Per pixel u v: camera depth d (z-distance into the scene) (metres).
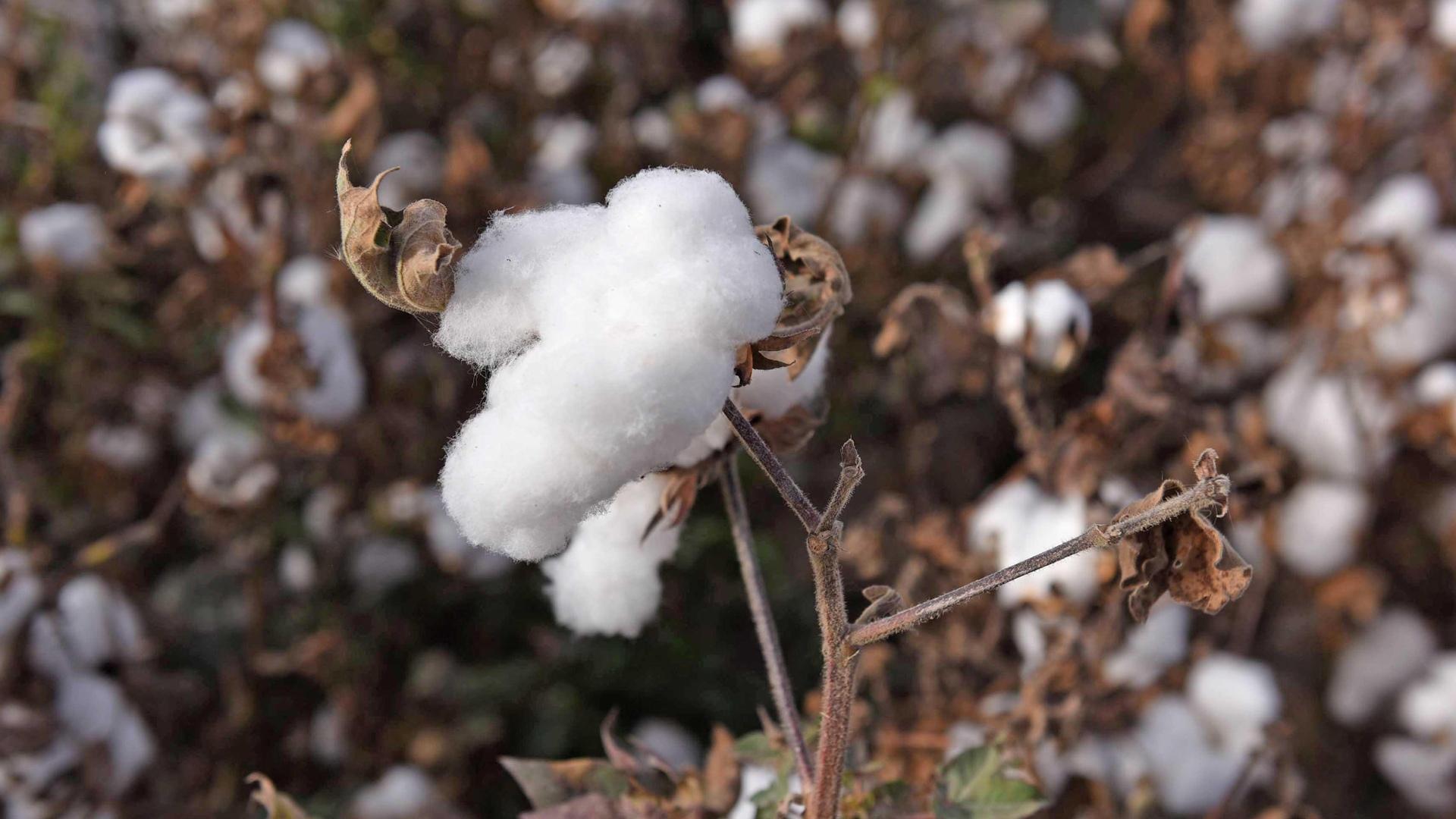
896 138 1.32
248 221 1.03
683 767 0.71
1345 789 1.33
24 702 0.86
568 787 0.69
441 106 1.30
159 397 1.25
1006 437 1.27
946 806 0.67
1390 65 1.38
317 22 1.27
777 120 1.32
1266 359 1.30
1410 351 1.22
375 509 1.12
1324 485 1.26
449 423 1.14
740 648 1.18
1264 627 1.33
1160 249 0.86
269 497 1.10
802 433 0.65
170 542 1.25
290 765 1.16
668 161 1.26
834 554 0.60
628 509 0.65
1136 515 0.61
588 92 1.35
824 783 0.62
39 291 1.19
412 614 1.17
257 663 1.12
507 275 0.57
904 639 0.87
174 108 1.04
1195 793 0.88
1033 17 1.31
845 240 1.28
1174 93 1.46
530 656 1.17
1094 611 0.81
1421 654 1.30
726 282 0.56
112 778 0.89
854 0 1.31
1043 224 1.42
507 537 0.56
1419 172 1.40
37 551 0.98
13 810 0.87
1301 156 1.42
